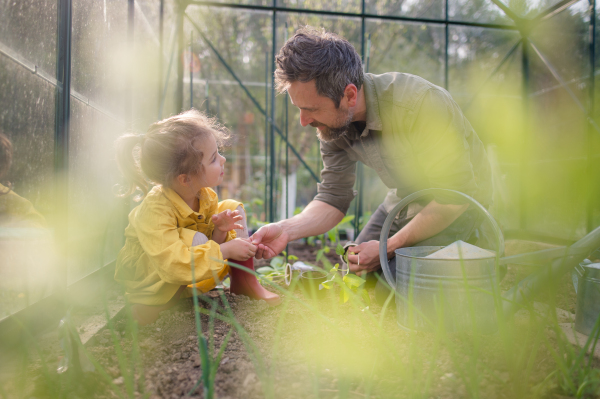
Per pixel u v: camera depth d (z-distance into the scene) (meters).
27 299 1.19
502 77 3.16
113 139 1.92
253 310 1.45
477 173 1.84
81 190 1.59
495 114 3.16
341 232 3.66
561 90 2.78
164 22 2.55
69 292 1.45
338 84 1.46
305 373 0.98
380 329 0.94
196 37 3.28
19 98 1.13
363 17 2.82
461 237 1.79
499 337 1.14
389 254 1.68
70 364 0.89
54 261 1.34
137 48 2.13
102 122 1.79
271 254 1.65
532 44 3.01
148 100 2.32
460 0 3.00
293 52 1.44
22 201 1.15
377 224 2.08
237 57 3.90
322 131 1.66
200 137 1.46
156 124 1.50
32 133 1.21
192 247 1.28
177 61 2.89
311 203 2.00
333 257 3.00
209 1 2.80
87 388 0.89
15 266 1.12
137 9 2.11
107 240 1.88
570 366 0.96
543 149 2.93
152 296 1.38
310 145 6.22
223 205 1.74
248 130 7.28
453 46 3.21
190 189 1.51
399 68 3.49
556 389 0.91
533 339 1.16
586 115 2.55
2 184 1.06
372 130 1.74
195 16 3.20
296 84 1.46
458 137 1.57
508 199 3.08
